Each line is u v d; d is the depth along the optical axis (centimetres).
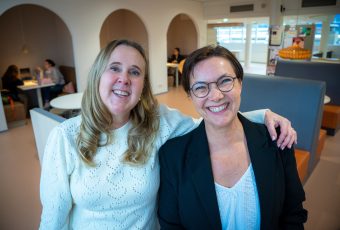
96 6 612
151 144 116
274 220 104
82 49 607
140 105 118
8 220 248
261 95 296
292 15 710
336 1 631
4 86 573
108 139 108
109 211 108
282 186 107
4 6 474
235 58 100
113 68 103
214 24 1077
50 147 104
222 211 105
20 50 700
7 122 527
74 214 114
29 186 308
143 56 112
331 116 436
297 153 266
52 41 762
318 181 304
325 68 460
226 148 109
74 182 104
